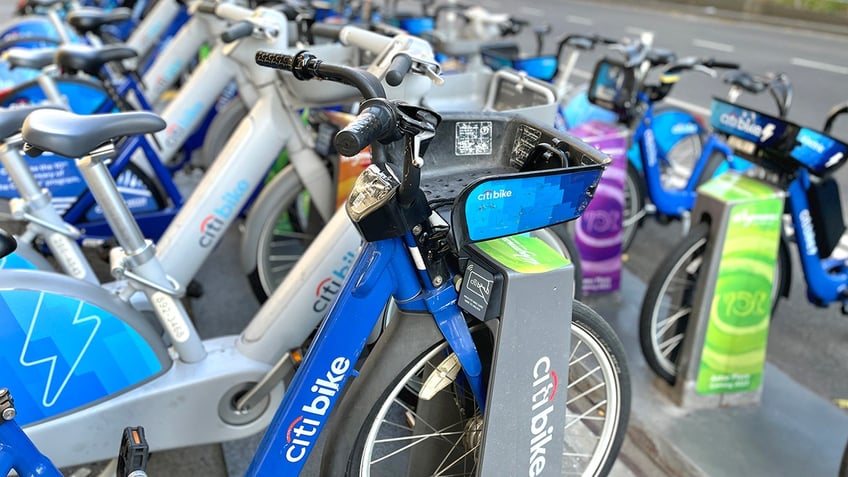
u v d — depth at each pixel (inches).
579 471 80.6
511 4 612.1
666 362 98.4
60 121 60.8
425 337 61.0
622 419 74.8
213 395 74.5
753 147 91.4
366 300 58.6
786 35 475.2
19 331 64.6
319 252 78.5
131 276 70.4
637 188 140.2
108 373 69.3
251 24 86.9
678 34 461.1
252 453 87.2
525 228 55.2
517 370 60.0
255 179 94.6
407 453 85.6
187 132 127.6
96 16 136.3
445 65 159.5
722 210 87.3
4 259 78.6
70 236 83.0
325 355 59.5
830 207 97.3
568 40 147.7
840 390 104.1
